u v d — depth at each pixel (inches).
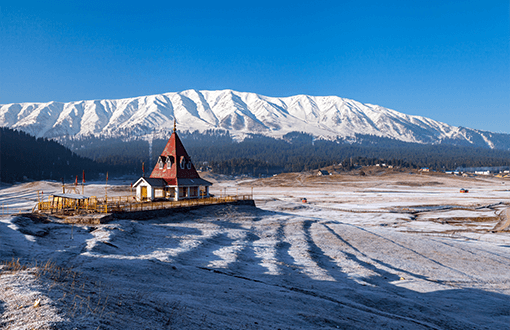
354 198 5280.5
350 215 3302.2
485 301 924.0
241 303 598.5
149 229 1432.1
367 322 604.4
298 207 3440.0
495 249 1823.3
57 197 1814.7
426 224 2935.5
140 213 1672.0
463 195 5826.8
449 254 1540.4
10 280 448.5
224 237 1482.5
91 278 570.6
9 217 1222.3
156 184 2193.7
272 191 7037.4
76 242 1040.8
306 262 1165.1
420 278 1126.4
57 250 853.8
